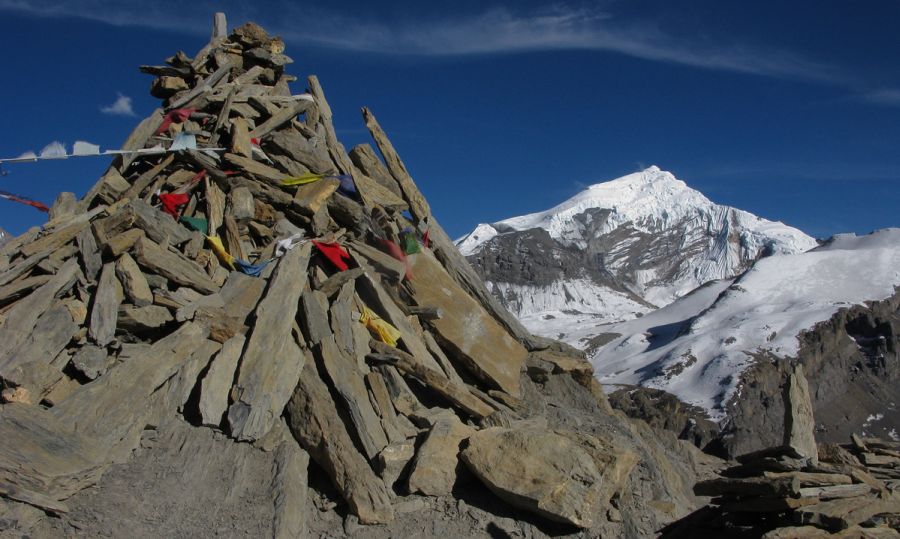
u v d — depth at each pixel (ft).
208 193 46.52
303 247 44.11
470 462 36.83
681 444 60.08
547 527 36.29
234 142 48.55
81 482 30.94
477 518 35.81
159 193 46.26
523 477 36.17
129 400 34.35
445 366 44.88
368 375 39.58
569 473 36.32
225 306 40.57
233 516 32.35
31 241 42.14
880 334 440.04
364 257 46.24
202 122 52.11
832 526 34.78
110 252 39.50
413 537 34.22
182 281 40.65
